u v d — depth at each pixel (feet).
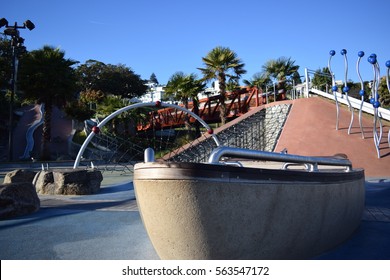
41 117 140.15
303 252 9.07
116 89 205.16
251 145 64.13
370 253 10.14
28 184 19.12
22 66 84.69
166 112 129.18
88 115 129.80
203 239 7.20
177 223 7.25
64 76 88.12
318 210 9.39
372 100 42.29
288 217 8.32
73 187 27.14
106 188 32.35
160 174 7.29
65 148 115.24
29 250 11.37
